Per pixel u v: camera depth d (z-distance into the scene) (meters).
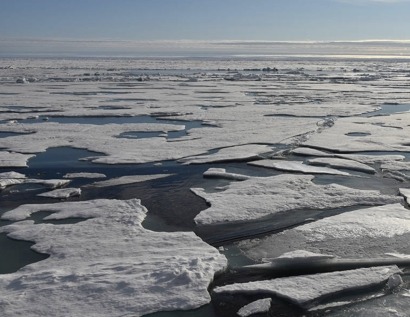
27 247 6.31
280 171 9.99
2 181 9.13
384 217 7.19
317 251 6.17
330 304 4.96
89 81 36.28
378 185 8.98
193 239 6.40
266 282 5.30
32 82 34.91
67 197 8.46
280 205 7.81
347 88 29.92
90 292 4.99
